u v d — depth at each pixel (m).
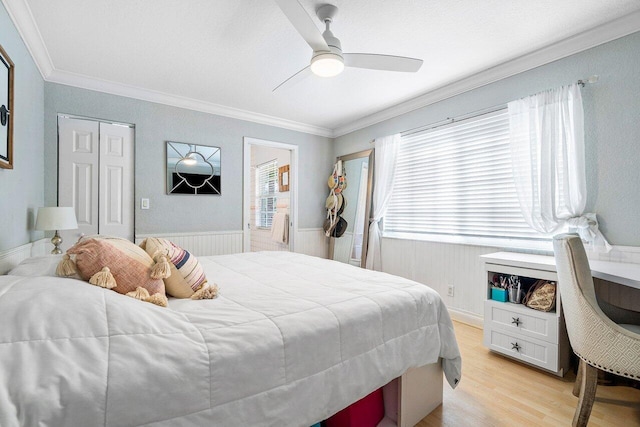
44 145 2.73
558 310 1.94
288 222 4.64
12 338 0.69
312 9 1.91
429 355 1.53
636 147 1.97
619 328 1.36
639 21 1.94
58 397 0.65
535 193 2.37
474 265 2.88
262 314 1.16
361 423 1.42
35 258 1.47
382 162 3.79
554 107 2.26
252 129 4.03
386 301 1.45
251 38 2.25
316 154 4.67
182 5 1.89
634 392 1.80
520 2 1.84
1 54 1.64
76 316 0.80
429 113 3.33
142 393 0.75
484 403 1.70
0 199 1.72
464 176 2.99
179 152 3.48
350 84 3.03
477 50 2.38
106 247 1.14
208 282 1.56
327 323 1.19
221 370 0.89
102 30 2.15
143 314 0.92
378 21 2.03
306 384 1.06
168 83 3.06
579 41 2.18
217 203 3.75
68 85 2.87
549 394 1.78
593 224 2.10
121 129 3.14
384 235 3.82
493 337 2.27
